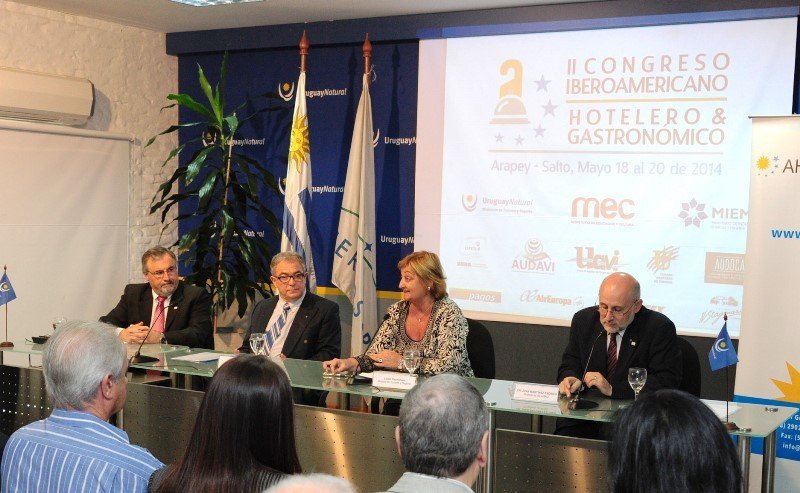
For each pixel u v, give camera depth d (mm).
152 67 5969
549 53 4820
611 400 2834
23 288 5293
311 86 5609
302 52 5285
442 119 5121
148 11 5312
